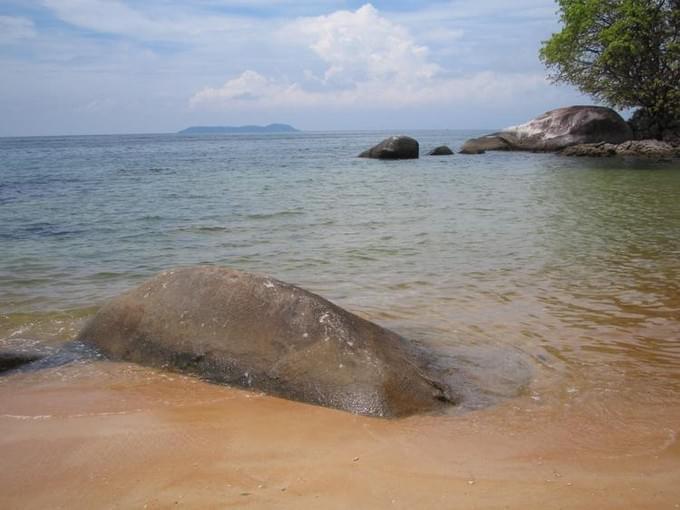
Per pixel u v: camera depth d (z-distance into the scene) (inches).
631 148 1357.0
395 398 188.9
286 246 449.4
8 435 167.0
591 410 187.6
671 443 163.6
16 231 511.5
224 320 222.1
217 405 191.3
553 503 131.4
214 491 135.9
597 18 1380.4
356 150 2181.3
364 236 485.7
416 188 827.4
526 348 243.9
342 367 197.3
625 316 281.9
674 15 1315.2
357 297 316.5
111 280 356.5
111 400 195.6
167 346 227.1
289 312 215.2
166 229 522.6
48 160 1694.1
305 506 129.2
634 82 1419.8
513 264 386.6
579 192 754.8
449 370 221.5
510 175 993.5
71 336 261.1
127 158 1801.2
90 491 136.6
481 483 140.6
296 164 1381.6
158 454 155.4
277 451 157.6
